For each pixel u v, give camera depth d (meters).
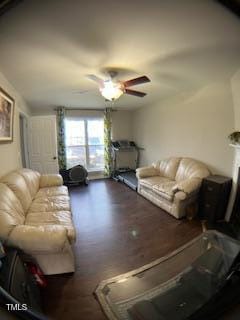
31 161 4.62
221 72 2.64
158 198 3.64
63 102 4.85
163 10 1.33
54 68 2.41
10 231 1.67
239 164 2.80
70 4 1.24
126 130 6.40
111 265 2.01
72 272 1.88
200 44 1.83
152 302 1.46
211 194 2.97
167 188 3.42
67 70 2.49
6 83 2.77
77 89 3.55
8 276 1.19
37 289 1.55
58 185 3.70
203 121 3.57
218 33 1.63
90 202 3.93
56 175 3.84
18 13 1.30
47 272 1.83
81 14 1.35
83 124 5.93
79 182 5.23
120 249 2.30
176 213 3.12
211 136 3.43
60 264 1.84
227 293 0.88
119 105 5.47
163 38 1.71
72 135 5.86
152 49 1.92
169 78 2.94
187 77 2.88
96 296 1.61
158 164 4.61
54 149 4.71
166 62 2.27
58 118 5.41
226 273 1.20
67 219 2.29
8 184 2.38
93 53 1.99
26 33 1.58
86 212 3.43
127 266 1.99
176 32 1.62
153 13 1.36
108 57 2.10
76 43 1.77
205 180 3.06
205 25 1.52
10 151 2.91
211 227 2.81
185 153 4.11
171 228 2.81
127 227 2.86
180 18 1.43
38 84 3.14
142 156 5.96
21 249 1.64
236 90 2.73
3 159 2.58
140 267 1.96
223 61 2.25
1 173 2.49
